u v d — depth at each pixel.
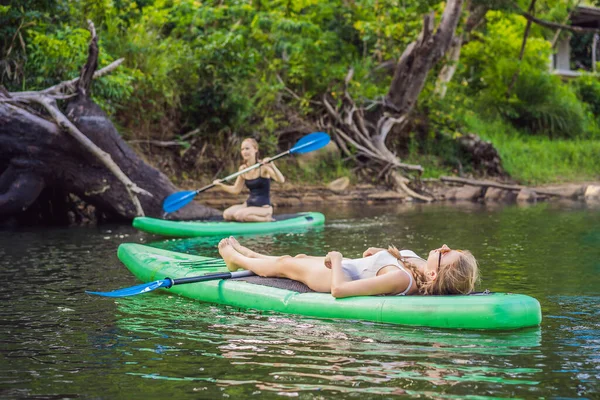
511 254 7.83
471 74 24.97
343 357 3.96
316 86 18.67
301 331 4.52
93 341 4.34
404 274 4.88
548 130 24.78
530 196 16.64
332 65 19.06
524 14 21.56
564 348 4.13
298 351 4.09
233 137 16.11
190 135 15.95
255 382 3.57
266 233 9.94
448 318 4.54
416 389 3.46
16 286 6.06
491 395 3.38
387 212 13.34
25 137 10.50
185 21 15.79
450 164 20.19
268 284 5.35
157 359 3.97
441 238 9.30
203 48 15.41
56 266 7.09
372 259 5.01
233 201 14.62
